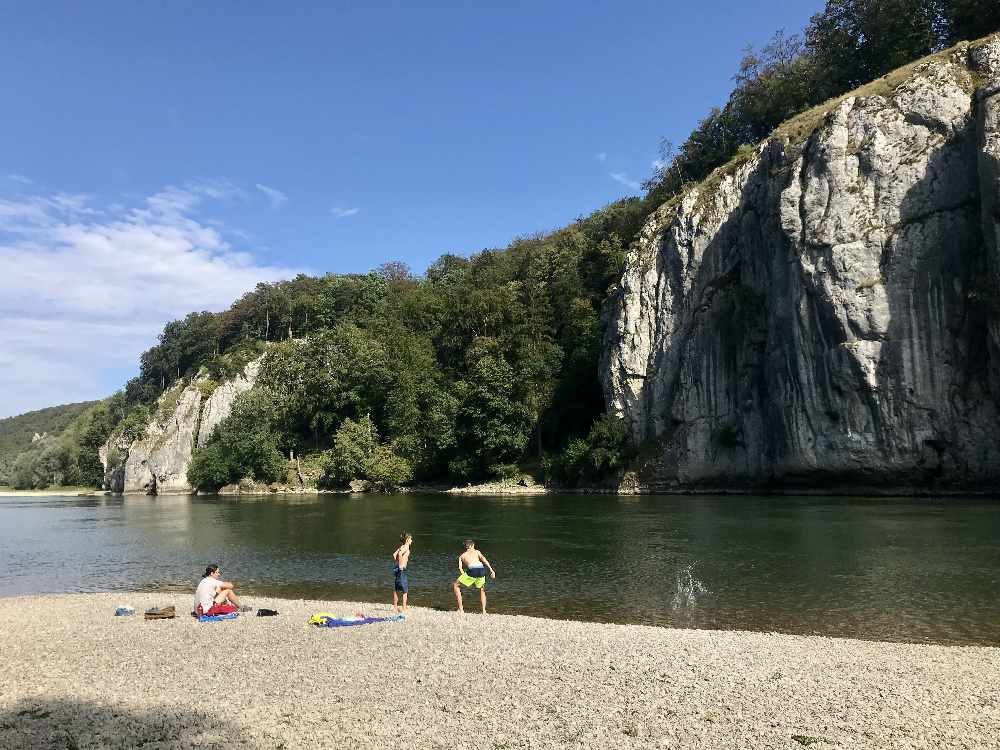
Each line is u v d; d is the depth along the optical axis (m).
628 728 9.19
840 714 9.61
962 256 49.72
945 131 52.28
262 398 108.50
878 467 52.47
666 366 73.81
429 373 100.31
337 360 107.31
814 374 56.25
